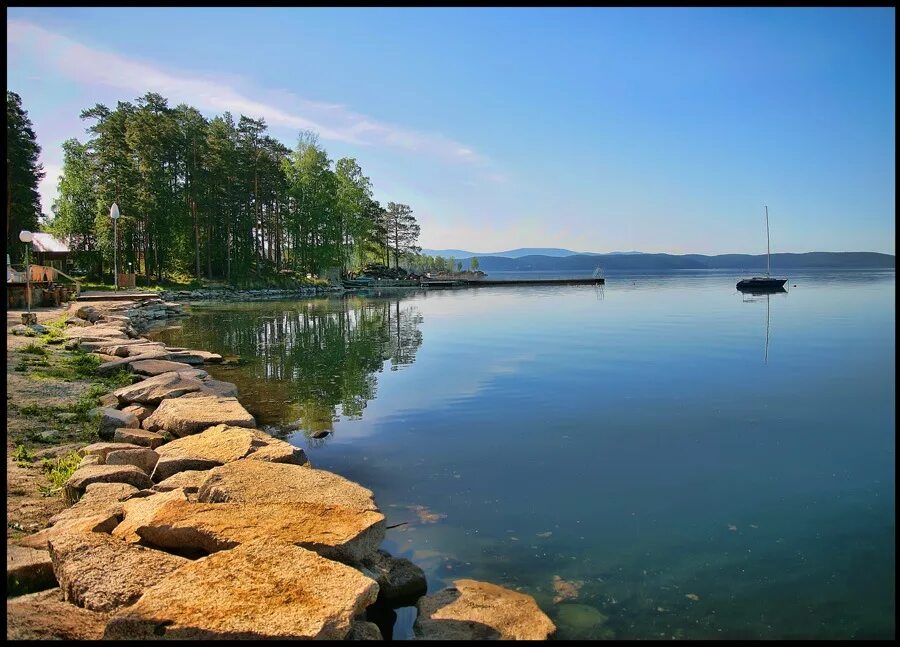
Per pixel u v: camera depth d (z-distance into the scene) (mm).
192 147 54531
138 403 10758
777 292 57156
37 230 51469
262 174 64438
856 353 18188
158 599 3809
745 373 14938
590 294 58188
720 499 6852
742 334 23406
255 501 5766
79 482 6238
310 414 11164
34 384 11586
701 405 11516
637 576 5129
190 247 57125
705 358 17359
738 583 5020
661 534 5938
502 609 4512
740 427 9930
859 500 6785
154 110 51562
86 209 56719
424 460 8328
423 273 101500
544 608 4621
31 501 6082
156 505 5496
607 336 23125
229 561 4289
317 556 4406
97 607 3918
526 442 9164
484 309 38969
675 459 8297
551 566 5297
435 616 4418
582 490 7141
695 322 28422
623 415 10773
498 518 6328
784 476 7598
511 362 17047
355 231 78938
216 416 9258
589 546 5684
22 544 4848
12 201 43969
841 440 9156
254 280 60594
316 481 6363
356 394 12945
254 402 12219
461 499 6875
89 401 10500
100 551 4480
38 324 19891
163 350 16719
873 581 5047
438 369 16031
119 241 49000
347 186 79438
